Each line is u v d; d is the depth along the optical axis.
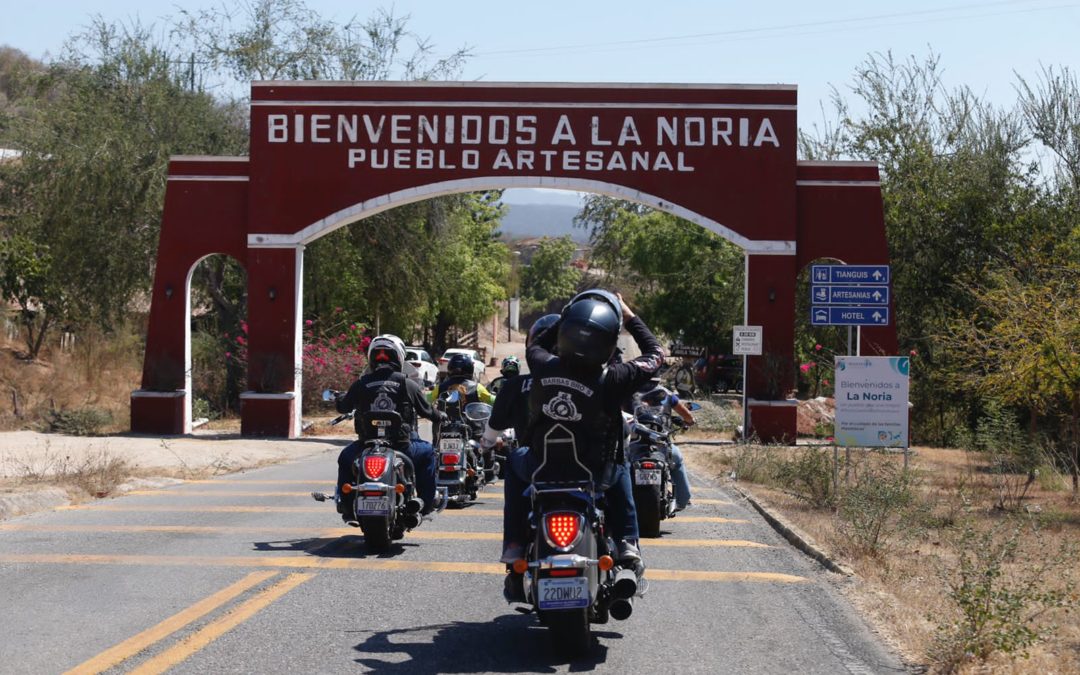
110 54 32.69
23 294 32.09
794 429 24.00
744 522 12.34
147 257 30.91
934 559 9.81
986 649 6.65
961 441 21.27
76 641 6.78
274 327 24.84
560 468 6.45
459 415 13.39
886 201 29.17
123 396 31.44
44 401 27.88
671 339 44.62
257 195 24.80
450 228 36.06
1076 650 6.89
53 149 30.80
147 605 7.75
